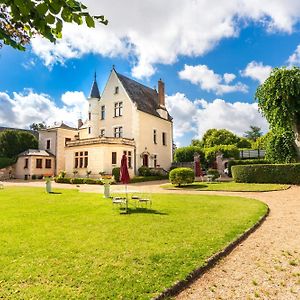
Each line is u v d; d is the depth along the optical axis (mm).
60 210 10625
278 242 6410
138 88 37469
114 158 29391
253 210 10234
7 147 40594
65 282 4078
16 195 16219
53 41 2760
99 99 35719
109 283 4031
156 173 31766
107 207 11336
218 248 5648
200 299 3760
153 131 35188
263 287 4117
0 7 2857
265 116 22906
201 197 14648
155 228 7414
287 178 19641
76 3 2594
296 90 20578
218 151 34781
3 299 3584
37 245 5902
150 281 4090
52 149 39938
